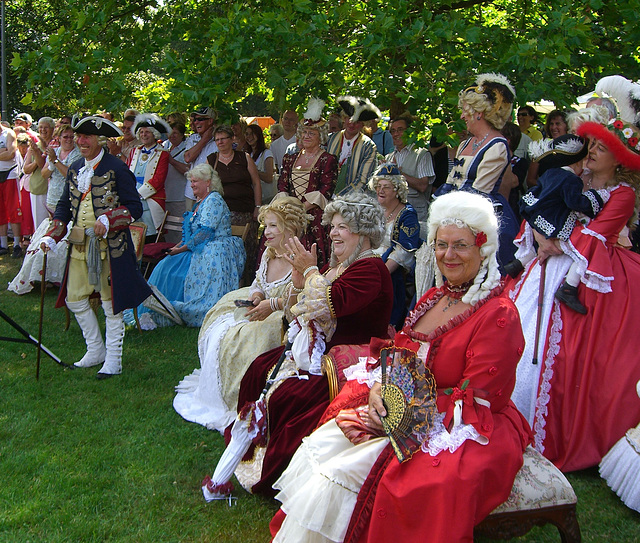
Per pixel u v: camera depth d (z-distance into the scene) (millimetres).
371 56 5465
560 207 3906
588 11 5383
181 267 6695
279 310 4172
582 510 3330
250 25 5332
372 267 3482
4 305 7262
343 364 3354
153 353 5742
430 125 6090
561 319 3885
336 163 6242
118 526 3199
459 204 2646
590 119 3859
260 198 7207
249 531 3168
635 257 3971
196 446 4020
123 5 6453
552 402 3799
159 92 6793
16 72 6281
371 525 2498
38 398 4719
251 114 19656
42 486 3533
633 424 3607
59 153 8109
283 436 3271
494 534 2586
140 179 7824
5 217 9820
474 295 2633
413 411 2574
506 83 4605
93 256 5062
